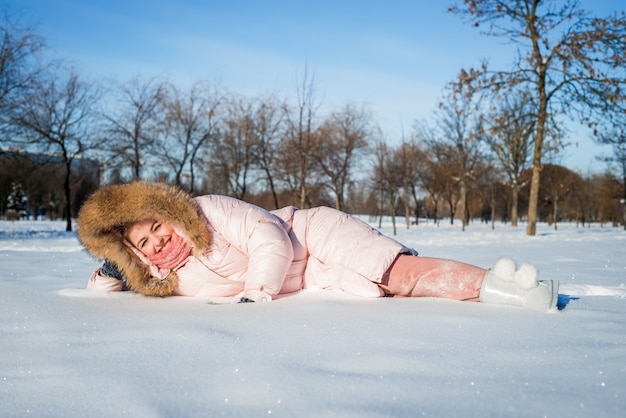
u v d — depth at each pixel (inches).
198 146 903.1
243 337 82.4
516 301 111.2
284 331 86.7
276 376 62.8
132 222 121.8
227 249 126.5
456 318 98.0
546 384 60.3
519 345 78.0
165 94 861.8
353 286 124.6
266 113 966.4
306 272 133.7
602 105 628.1
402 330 87.6
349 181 1088.2
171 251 124.0
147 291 125.0
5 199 1756.9
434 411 52.3
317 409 52.9
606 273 199.8
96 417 51.7
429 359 70.2
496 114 692.1
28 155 724.7
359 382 60.7
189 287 127.9
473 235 690.2
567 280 171.6
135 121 820.6
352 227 132.2
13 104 625.9
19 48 610.9
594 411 52.4
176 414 52.0
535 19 647.1
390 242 127.1
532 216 672.4
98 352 74.5
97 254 123.6
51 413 52.9
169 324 92.7
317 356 71.5
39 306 111.7
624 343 79.7
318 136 963.3
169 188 123.0
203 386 59.7
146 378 62.7
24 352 75.0
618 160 1111.6
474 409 52.9
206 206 128.3
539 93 664.4
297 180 988.6
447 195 1651.1
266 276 120.0
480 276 118.3
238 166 971.3
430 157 1397.6
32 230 777.6
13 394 58.4
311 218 136.4
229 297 126.3
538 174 674.2
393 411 52.2
